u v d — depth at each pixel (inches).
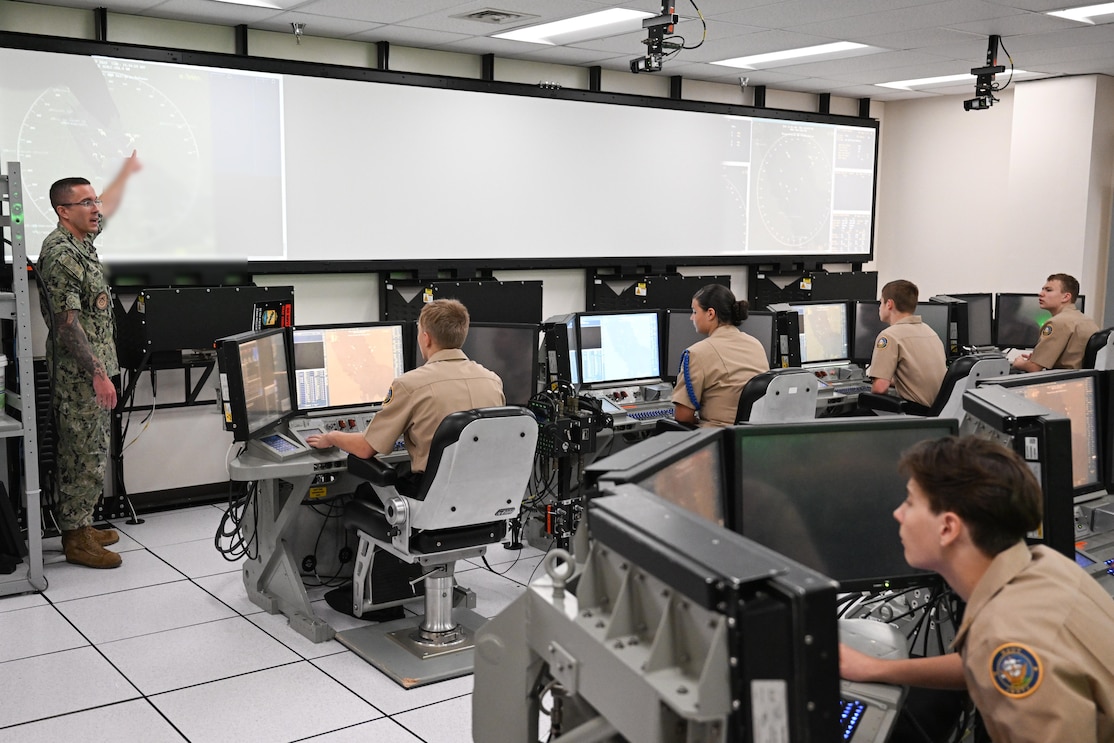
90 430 153.9
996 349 256.2
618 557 43.5
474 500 113.0
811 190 287.4
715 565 35.9
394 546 117.8
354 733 103.0
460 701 111.2
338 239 206.8
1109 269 259.6
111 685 113.0
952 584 54.0
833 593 34.3
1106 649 48.9
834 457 67.1
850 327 218.1
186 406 191.6
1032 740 47.1
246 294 182.1
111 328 159.0
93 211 153.2
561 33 211.0
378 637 126.9
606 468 51.4
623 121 246.7
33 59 169.0
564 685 46.4
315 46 204.2
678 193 259.4
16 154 168.7
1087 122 258.8
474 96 221.6
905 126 308.8
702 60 236.1
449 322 122.0
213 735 101.7
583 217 243.0
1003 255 279.0
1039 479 66.3
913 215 309.3
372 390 145.6
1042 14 186.9
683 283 260.4
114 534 165.9
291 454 124.6
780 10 182.4
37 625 130.8
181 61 183.9
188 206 187.8
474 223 225.5
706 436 61.0
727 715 35.5
